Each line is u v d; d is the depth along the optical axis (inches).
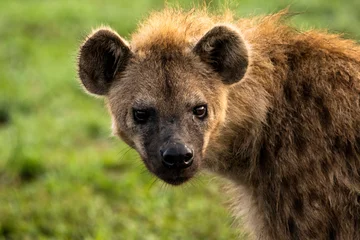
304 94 366.9
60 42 874.1
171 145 351.9
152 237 503.8
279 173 366.0
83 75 379.9
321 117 362.3
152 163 361.7
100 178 580.7
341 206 359.6
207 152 376.8
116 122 377.7
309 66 370.3
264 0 876.6
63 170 595.2
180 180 361.7
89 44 372.8
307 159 360.8
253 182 377.4
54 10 953.5
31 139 652.7
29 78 781.3
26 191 568.7
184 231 508.7
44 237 508.1
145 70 366.6
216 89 366.9
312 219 361.4
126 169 616.1
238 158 379.2
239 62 362.9
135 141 370.9
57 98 740.7
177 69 363.3
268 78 370.0
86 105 730.8
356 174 359.6
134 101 364.8
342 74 367.2
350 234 360.8
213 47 367.2
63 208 537.3
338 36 389.7
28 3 1005.2
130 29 851.4
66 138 663.8
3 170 608.7
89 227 520.7
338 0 899.4
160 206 539.2
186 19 385.4
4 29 904.9
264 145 370.9
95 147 660.1
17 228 518.3
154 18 392.5
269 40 378.3
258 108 367.9
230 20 390.3
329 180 358.9
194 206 535.2
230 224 490.9
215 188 550.9
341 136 359.6
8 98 729.6
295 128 364.5
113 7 956.0
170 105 359.3
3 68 807.1
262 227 380.2
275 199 369.7
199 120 362.3
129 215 536.7
